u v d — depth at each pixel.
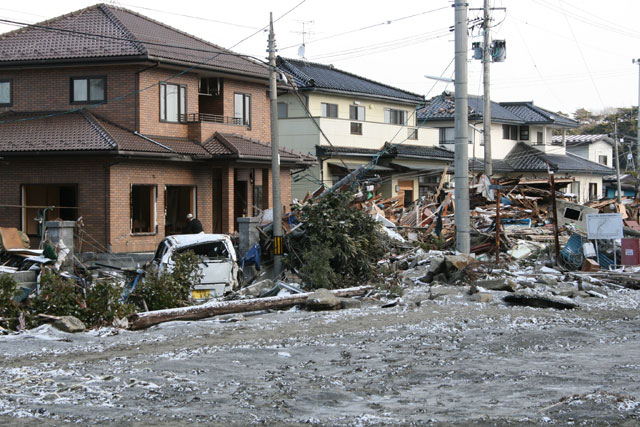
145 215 27.31
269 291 17.64
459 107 21.16
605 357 10.57
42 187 26.77
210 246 18.14
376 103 42.72
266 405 7.96
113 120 27.41
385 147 39.16
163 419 7.36
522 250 23.61
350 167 38.94
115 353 11.23
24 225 26.34
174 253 17.73
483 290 17.14
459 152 21.22
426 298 16.75
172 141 28.05
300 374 9.59
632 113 81.19
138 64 27.05
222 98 30.66
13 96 28.06
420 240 25.92
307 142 38.09
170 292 15.79
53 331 12.92
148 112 27.50
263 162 29.97
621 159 75.06
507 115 54.47
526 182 31.94
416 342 11.89
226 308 14.80
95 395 8.33
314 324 13.72
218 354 10.94
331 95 39.91
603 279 19.27
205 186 29.31
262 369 9.92
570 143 64.88
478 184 30.72
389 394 8.52
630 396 7.96
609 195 66.38
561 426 6.93
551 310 15.26
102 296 14.37
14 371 9.66
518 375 9.34
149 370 9.77
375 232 20.56
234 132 30.78
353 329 13.16
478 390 8.63
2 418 7.35
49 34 28.84
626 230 26.47
